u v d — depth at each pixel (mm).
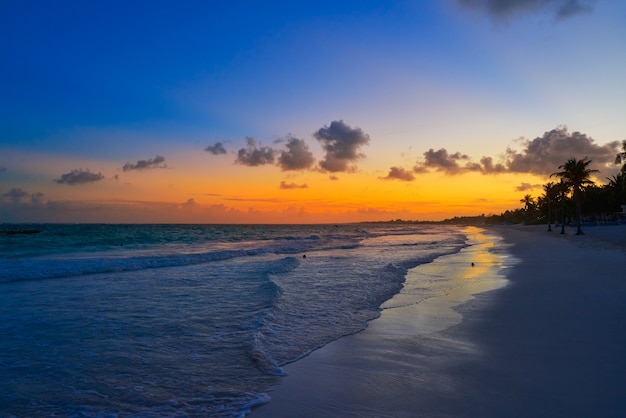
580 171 53125
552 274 17141
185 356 7582
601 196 90125
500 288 14430
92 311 11320
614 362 6578
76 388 6164
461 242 50062
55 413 5387
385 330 9305
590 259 22500
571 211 95438
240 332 9164
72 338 8734
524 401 5270
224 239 55344
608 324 8875
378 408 5289
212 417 5203
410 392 5754
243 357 7512
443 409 5172
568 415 4844
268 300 12664
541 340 7902
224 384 6273
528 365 6578
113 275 19141
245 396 5805
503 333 8547
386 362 7098
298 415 5191
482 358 7047
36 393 6000
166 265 23500
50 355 7660
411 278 17656
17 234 56938
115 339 8664
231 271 20453
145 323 9977
